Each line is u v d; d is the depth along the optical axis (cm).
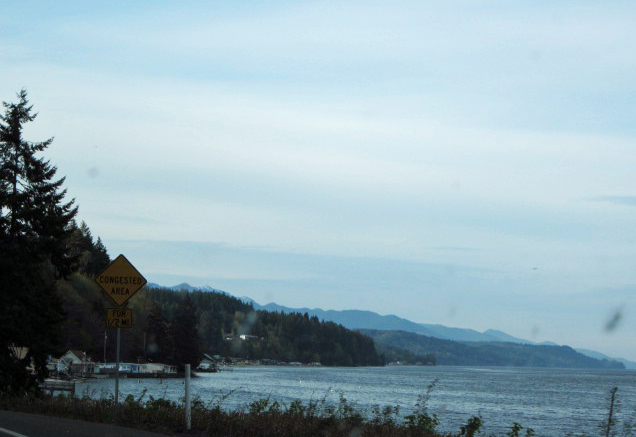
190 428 1639
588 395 10994
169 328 15600
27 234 3541
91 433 1531
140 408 1861
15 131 3519
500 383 16788
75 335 8925
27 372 3484
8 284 3438
